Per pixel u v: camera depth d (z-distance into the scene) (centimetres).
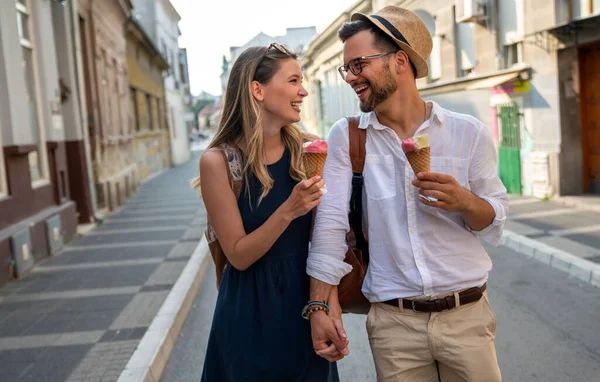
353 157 208
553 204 1056
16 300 604
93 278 691
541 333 475
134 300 583
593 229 820
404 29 195
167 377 422
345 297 213
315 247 205
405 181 199
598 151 1070
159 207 1446
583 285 609
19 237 711
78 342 463
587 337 461
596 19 927
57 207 916
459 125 200
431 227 199
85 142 1170
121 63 1925
